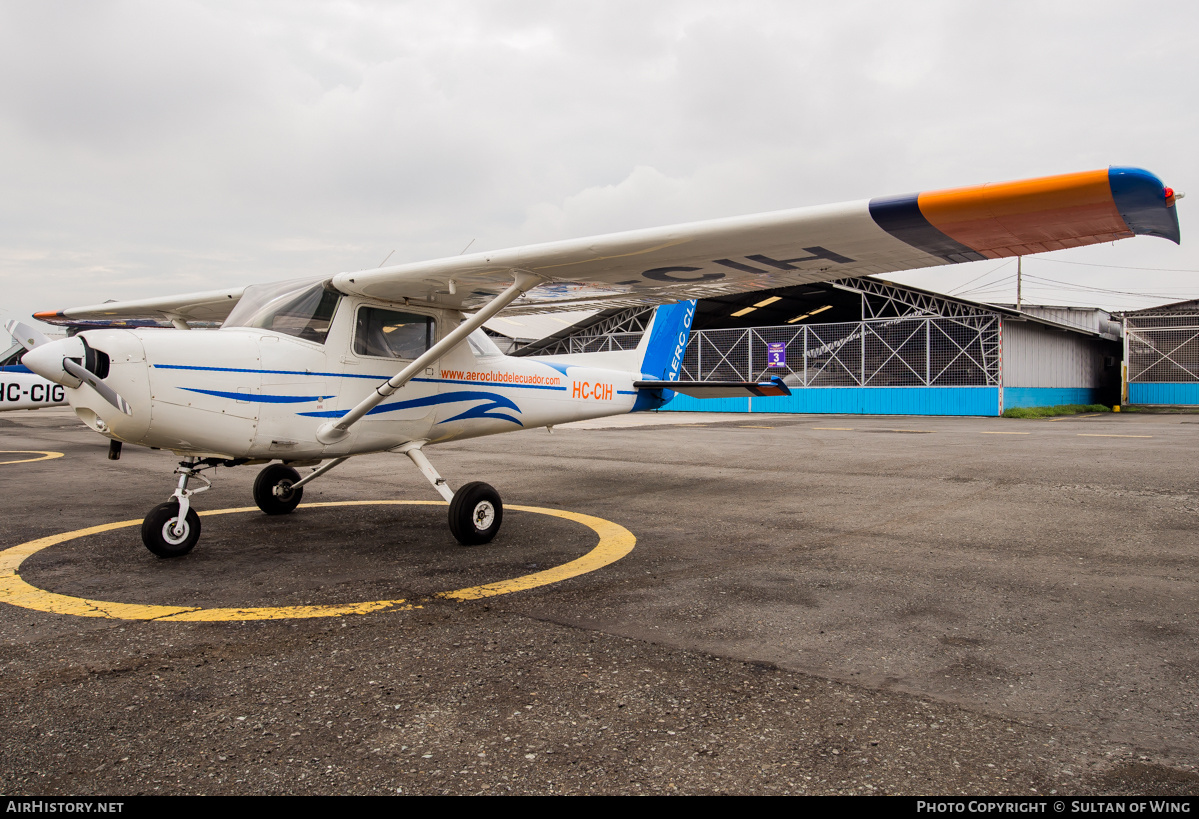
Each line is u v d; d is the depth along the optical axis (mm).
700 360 29625
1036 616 3002
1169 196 3119
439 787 1767
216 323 8016
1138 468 8148
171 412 3936
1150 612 3045
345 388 4738
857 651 2629
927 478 7543
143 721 2113
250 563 4031
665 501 6191
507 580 3650
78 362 3686
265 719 2129
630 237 4164
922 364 24797
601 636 2812
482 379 5820
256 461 4645
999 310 23141
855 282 25922
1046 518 5223
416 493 6758
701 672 2451
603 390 7379
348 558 4152
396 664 2547
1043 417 22656
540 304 6281
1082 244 3824
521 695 2285
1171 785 1749
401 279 4660
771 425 17906
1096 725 2055
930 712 2143
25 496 6531
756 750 1934
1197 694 2248
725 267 4703
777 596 3318
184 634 2852
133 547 4430
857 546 4363
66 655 2629
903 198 3518
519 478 7754
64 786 1770
